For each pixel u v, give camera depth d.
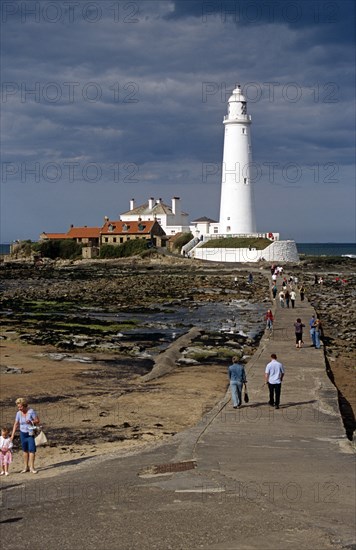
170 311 67.00
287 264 130.00
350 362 39.62
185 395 31.56
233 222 133.50
